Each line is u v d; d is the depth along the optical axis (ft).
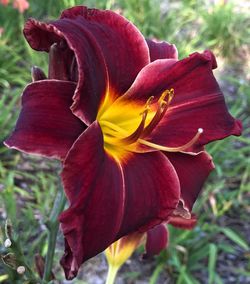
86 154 0.64
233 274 1.99
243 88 2.93
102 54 0.72
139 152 0.75
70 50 0.69
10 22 3.07
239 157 2.42
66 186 0.62
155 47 0.83
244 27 3.50
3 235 0.83
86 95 0.67
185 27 3.55
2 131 2.30
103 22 0.73
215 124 0.78
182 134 0.77
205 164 0.78
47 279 0.86
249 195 2.35
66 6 3.11
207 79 0.78
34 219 1.85
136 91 0.76
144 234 0.91
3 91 2.75
